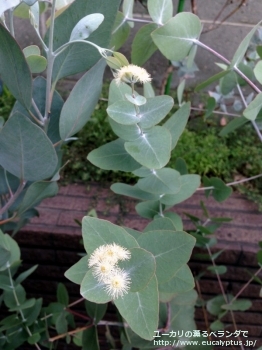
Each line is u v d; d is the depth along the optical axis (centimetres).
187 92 72
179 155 63
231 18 66
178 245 27
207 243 49
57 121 37
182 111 35
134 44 42
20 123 26
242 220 57
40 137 28
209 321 66
